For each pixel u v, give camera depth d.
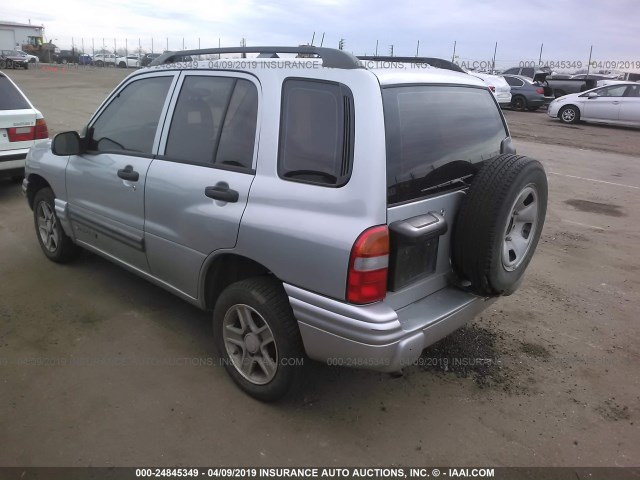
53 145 3.87
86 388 3.09
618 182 9.22
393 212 2.47
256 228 2.72
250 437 2.76
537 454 2.73
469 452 2.72
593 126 17.42
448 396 3.17
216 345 3.29
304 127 2.65
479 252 2.72
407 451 2.71
